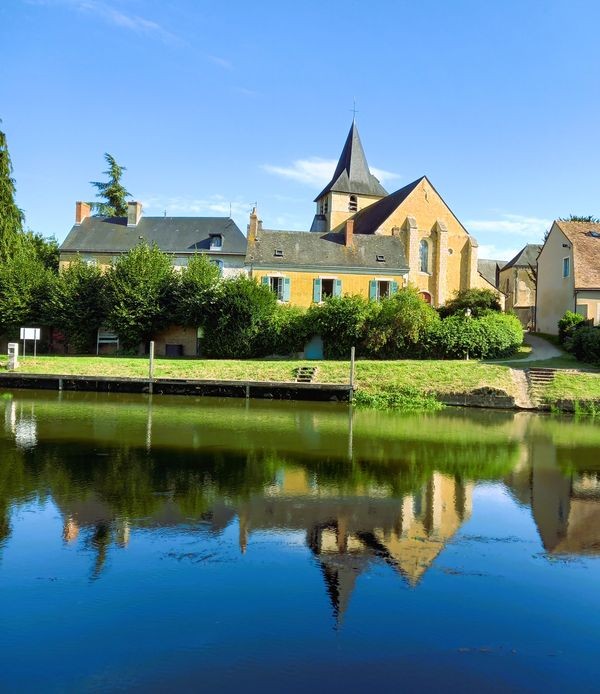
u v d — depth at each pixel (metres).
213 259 39.91
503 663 4.95
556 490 10.15
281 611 5.73
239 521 8.22
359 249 38.62
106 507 8.72
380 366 25.86
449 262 45.53
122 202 55.69
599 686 4.67
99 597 5.95
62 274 36.19
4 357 31.02
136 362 28.45
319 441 14.37
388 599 6.01
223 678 4.71
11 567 6.61
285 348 31.36
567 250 33.44
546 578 6.55
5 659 4.92
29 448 12.83
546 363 26.19
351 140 57.22
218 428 16.05
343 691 4.56
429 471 11.41
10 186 37.28
